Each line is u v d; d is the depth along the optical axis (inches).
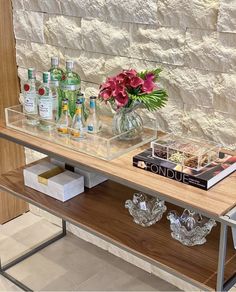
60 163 88.8
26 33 96.7
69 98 81.4
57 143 78.4
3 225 109.7
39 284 91.4
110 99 74.0
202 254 67.7
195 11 71.1
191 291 87.8
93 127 78.8
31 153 107.4
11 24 98.3
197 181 63.4
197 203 60.0
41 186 84.3
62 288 90.0
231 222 56.6
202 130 76.9
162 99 74.8
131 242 70.7
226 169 65.8
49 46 94.0
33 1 92.5
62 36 90.3
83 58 88.8
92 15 84.1
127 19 79.4
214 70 72.5
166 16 74.5
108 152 72.7
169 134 75.7
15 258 98.4
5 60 99.6
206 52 72.1
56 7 89.1
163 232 72.9
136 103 74.9
